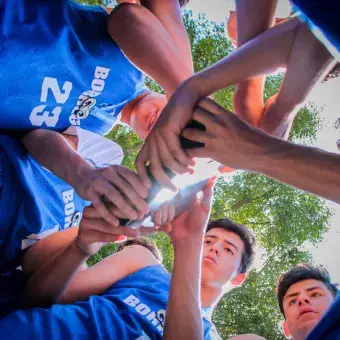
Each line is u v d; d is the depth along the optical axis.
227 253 1.92
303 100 1.20
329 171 0.92
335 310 1.06
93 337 1.37
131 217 1.12
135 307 1.51
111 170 1.15
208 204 1.44
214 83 1.08
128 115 1.76
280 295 2.07
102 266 1.66
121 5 1.34
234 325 5.97
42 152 1.32
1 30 1.23
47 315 1.37
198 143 1.06
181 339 1.34
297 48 1.09
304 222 6.29
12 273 1.53
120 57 1.47
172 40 1.32
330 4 0.78
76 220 1.55
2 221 1.33
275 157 0.97
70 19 1.39
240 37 1.27
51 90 1.37
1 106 1.31
